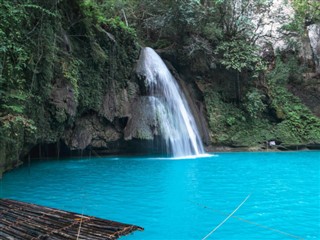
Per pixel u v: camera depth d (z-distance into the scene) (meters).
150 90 14.06
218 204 5.76
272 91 17.47
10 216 4.16
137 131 12.95
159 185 7.37
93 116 12.61
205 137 15.29
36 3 8.90
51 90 9.85
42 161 11.54
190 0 15.24
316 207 5.56
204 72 16.58
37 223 3.91
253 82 16.67
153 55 15.08
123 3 16.19
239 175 8.65
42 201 5.94
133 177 8.38
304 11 19.41
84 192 6.67
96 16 12.53
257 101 16.02
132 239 4.11
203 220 4.87
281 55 20.22
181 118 14.47
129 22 17.02
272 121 16.72
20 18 7.97
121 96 13.30
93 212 5.26
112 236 3.50
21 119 7.43
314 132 16.19
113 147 13.18
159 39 16.81
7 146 8.20
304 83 19.27
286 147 15.55
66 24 11.12
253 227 4.56
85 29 11.80
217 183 7.61
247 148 15.30
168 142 13.28
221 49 16.11
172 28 16.06
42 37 9.13
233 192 6.68
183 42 16.27
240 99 16.58
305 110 17.28
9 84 7.66
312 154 13.77
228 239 4.12
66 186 7.25
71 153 12.53
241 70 16.31
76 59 11.19
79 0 11.51
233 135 15.61
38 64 9.12
